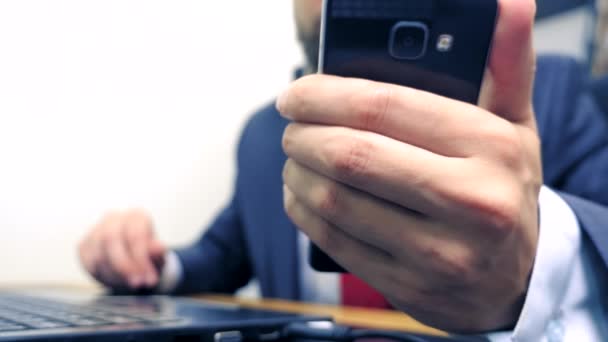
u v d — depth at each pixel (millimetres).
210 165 1265
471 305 342
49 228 1021
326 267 368
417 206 311
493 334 364
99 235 747
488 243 315
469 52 328
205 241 992
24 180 995
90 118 1077
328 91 313
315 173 328
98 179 1089
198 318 411
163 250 773
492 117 313
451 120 307
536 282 357
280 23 1044
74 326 371
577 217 391
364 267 344
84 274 1057
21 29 989
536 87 913
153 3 1156
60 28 1033
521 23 318
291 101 321
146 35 1150
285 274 855
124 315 420
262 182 946
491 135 306
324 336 396
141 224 770
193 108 1229
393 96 308
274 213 908
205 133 1252
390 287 345
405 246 323
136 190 1146
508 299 347
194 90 1229
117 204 1116
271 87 1110
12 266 979
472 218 307
